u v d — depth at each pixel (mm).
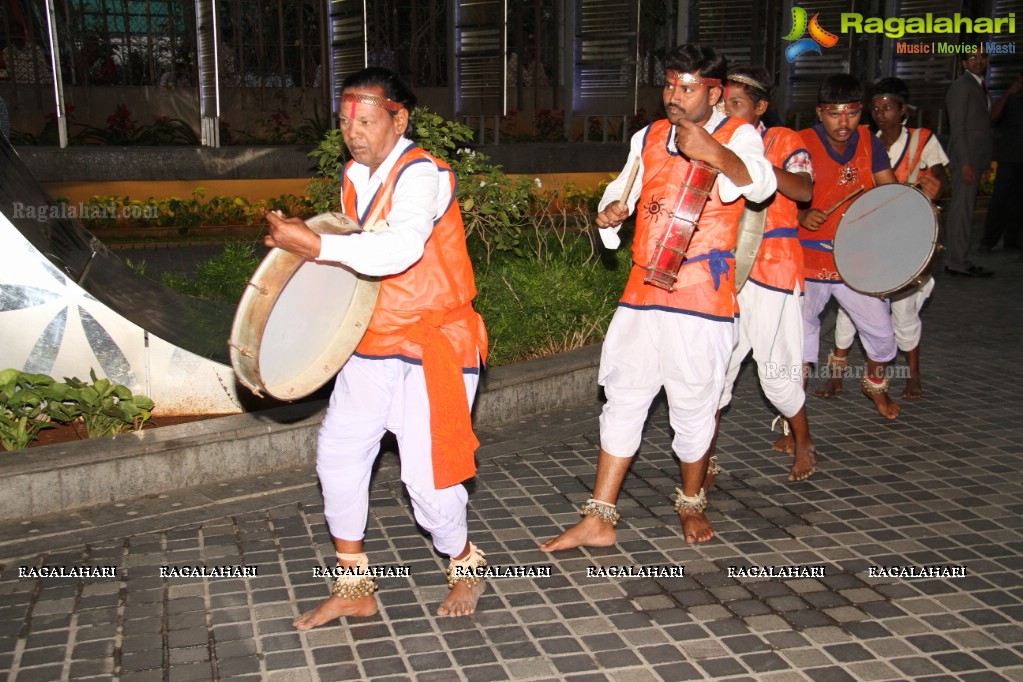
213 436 4301
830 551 3762
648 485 4445
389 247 2748
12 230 4547
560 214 12047
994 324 7594
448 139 6320
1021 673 2932
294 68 15227
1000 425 5254
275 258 2664
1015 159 10383
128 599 3355
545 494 4328
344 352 2988
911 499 4266
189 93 14531
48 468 3947
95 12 14109
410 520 4035
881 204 4613
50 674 2912
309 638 3135
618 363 3668
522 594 3430
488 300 5906
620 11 14086
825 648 3076
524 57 16703
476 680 2908
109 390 4547
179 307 5613
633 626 3215
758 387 5980
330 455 3092
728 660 3010
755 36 14477
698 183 3404
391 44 16250
